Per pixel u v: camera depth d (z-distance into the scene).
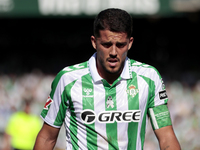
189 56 76.75
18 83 57.38
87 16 59.44
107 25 10.73
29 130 30.23
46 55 81.75
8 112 43.56
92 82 11.64
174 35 77.12
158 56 78.25
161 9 58.31
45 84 56.31
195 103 44.06
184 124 38.62
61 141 35.72
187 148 36.12
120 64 11.03
